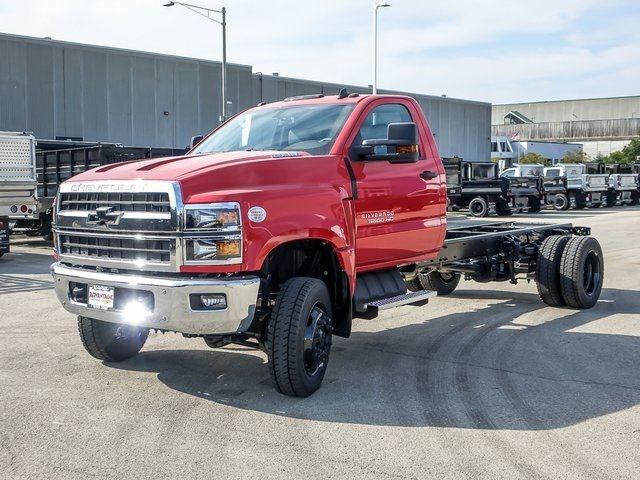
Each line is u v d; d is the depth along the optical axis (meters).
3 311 8.77
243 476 3.95
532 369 6.15
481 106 57.56
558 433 4.61
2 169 14.34
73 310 5.39
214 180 4.90
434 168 6.81
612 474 3.98
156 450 4.32
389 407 5.13
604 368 6.17
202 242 4.74
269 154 5.56
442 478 3.92
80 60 33.12
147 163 5.42
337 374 6.01
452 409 5.09
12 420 4.82
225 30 32.78
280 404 5.19
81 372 6.00
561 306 8.98
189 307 4.75
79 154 17.23
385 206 6.13
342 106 6.27
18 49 30.98
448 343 7.14
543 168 38.38
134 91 35.31
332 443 4.43
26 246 17.78
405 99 6.69
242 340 5.64
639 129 98.25
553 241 8.83
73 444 4.41
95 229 5.15
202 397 5.35
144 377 5.86
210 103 38.94
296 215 5.16
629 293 10.09
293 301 5.12
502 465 4.10
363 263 6.02
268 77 42.38
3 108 30.61
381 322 8.20
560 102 117.00
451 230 8.91
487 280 8.99
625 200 41.38
